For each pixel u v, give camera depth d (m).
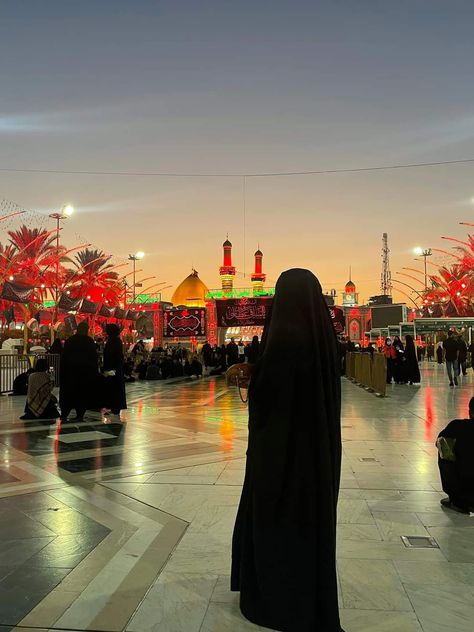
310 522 2.65
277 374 2.73
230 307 47.22
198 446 7.94
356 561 3.71
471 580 3.43
